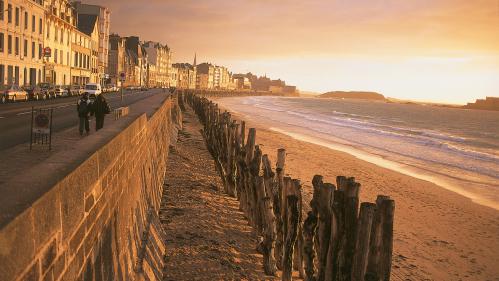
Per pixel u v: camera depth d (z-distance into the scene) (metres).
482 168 33.97
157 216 11.62
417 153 41.06
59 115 23.70
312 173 26.09
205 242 11.27
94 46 83.50
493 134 86.31
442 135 69.38
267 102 181.25
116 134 6.35
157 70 172.12
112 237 5.66
